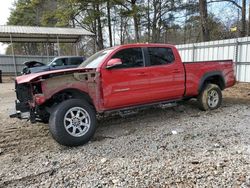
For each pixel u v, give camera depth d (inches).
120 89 193.0
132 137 183.3
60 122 163.8
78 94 182.4
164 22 1256.8
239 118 222.4
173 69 222.8
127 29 1381.6
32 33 868.0
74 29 999.0
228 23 920.3
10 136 198.8
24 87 189.3
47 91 166.4
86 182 122.0
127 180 121.8
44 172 134.5
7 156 158.4
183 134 184.7
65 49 1571.1
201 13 720.3
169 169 130.6
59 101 181.5
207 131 189.0
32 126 226.7
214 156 143.7
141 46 208.5
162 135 184.4
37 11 1640.0
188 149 155.9
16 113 188.5
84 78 177.9
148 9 1179.9
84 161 146.3
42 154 159.6
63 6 1228.5
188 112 251.9
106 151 159.5
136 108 209.5
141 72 203.0
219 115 235.6
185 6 1167.6
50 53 1583.4
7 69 956.6
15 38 1002.7
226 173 123.4
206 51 525.0
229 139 169.9
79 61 568.4
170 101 230.8
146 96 207.9
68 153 159.6
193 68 238.5
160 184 116.7
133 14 1080.8
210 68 252.5
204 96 250.4
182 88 230.8
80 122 172.2
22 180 127.1
